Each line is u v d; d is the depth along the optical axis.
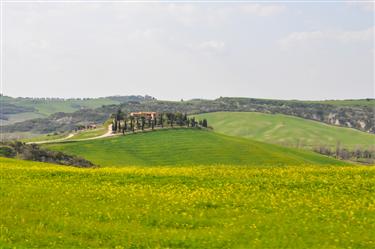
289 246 34.91
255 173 61.69
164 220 42.09
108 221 42.12
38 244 35.28
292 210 45.00
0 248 33.50
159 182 57.16
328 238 36.78
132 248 35.00
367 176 59.03
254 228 39.62
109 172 63.19
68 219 42.00
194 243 35.91
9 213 43.09
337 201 47.94
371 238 36.78
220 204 47.34
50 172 62.91
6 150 157.12
